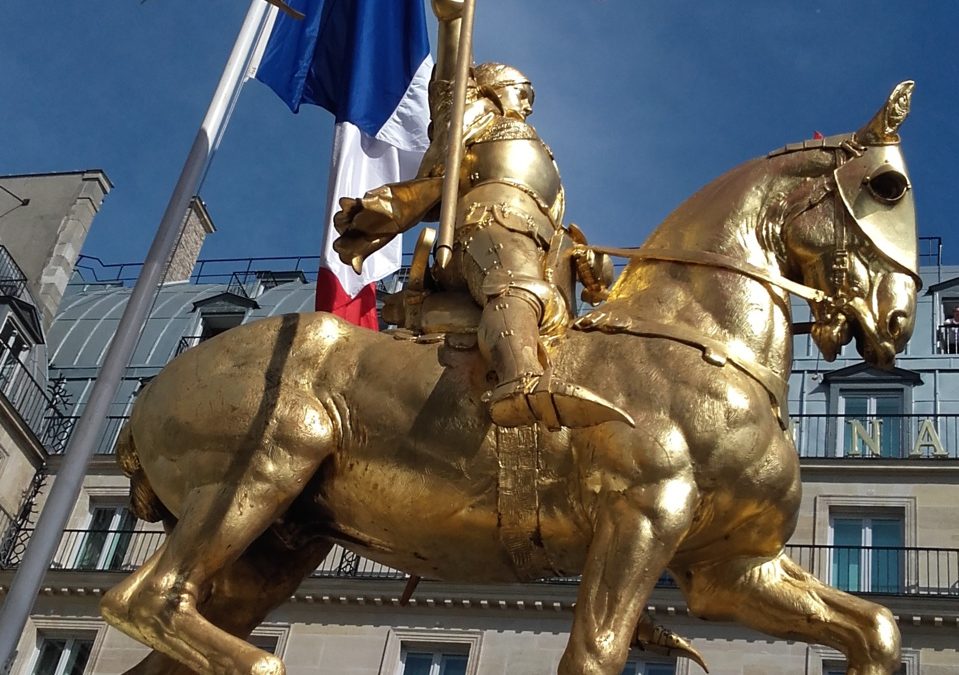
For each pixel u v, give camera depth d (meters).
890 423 22.42
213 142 7.47
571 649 4.06
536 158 5.05
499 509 4.46
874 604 4.51
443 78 5.47
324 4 8.27
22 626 5.63
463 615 20.62
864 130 4.88
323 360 4.79
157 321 28.84
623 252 4.88
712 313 4.60
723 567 4.60
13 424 24.20
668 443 4.27
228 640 4.28
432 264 4.96
